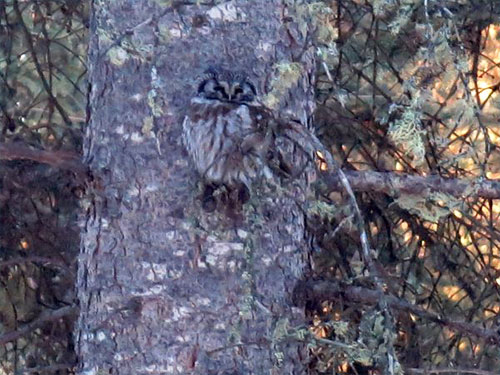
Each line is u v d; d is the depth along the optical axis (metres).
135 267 4.74
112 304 4.77
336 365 4.93
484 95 7.84
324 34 4.48
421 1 4.64
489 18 6.67
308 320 4.91
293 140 4.52
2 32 7.20
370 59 6.67
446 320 4.93
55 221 6.61
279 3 4.84
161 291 4.71
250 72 4.77
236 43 4.77
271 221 4.80
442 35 4.38
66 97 7.52
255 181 4.42
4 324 6.75
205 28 4.74
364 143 6.84
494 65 7.28
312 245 5.16
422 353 6.59
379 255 6.75
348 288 4.88
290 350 4.86
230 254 4.71
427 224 7.21
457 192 4.95
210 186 4.68
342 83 6.86
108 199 4.79
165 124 4.73
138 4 4.76
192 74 4.73
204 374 4.68
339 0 6.58
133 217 4.75
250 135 4.54
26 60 7.34
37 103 6.90
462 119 4.70
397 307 4.92
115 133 4.79
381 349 4.27
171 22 4.73
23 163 5.98
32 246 6.62
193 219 4.68
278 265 4.82
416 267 6.91
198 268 4.71
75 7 7.04
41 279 6.70
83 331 4.88
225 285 4.71
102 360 4.77
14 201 6.46
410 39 6.32
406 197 4.96
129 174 4.76
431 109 6.88
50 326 6.73
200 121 4.62
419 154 4.20
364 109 6.95
